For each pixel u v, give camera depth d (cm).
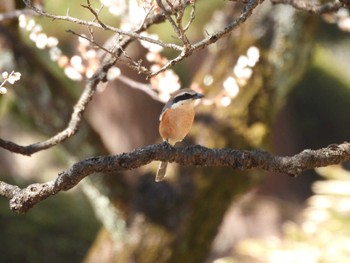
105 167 536
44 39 853
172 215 1084
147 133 1927
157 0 502
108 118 1916
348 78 2586
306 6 712
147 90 899
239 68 927
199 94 738
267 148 1098
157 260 1092
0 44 1023
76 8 1083
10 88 1053
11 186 551
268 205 2030
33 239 1722
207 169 1079
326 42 2512
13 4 963
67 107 1055
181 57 514
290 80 1132
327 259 1035
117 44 613
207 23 1205
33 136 2333
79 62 861
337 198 1123
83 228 1792
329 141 2503
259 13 1102
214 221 1110
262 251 1090
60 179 535
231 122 1077
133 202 1108
